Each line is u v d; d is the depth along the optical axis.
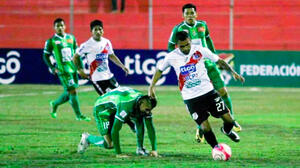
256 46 64.94
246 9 69.50
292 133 30.52
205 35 28.41
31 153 24.17
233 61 57.97
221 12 69.50
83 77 32.44
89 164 21.41
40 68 59.81
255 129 32.00
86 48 31.80
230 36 62.03
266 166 21.02
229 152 22.30
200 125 22.61
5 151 24.64
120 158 22.73
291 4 69.44
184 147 26.23
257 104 44.50
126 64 58.84
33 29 68.25
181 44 22.12
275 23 68.06
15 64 59.97
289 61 57.50
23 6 73.00
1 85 58.84
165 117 37.47
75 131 31.20
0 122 34.56
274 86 57.91
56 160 22.38
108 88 32.22
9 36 68.50
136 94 22.25
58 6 72.00
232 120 23.12
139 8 71.62
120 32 67.88
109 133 23.25
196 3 70.00
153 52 58.38
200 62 22.59
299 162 22.08
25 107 42.28
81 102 45.78
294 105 44.00
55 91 53.78
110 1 72.44
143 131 23.62
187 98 22.66
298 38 65.88
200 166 20.92
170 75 58.72
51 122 34.84
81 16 70.00
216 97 22.83
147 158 22.77
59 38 36.19
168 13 69.56
